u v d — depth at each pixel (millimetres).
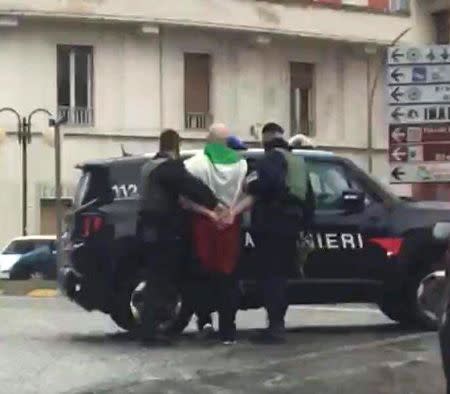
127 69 32688
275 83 34938
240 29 33688
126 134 32625
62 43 32094
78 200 10641
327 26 35281
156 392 7359
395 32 36281
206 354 8883
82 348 9578
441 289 6895
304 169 9273
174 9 32719
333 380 7637
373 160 36531
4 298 19094
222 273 9250
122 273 10180
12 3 31031
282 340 9430
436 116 16984
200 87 33812
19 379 8008
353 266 10383
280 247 9211
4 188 31391
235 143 10344
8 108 30094
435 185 17219
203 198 9070
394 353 8727
